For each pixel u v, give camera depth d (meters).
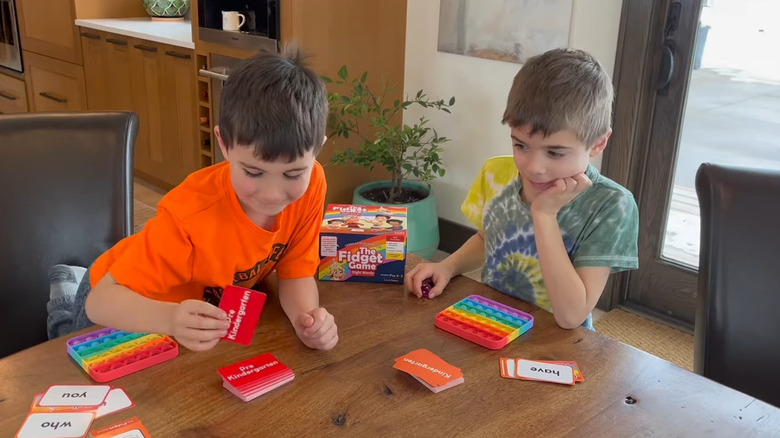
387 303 1.12
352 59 2.93
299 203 1.07
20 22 4.39
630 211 1.23
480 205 1.44
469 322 1.04
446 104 3.01
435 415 0.83
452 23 2.87
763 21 2.15
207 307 0.89
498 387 0.89
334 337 0.97
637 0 2.28
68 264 1.34
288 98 0.86
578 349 0.99
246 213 1.01
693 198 2.44
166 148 3.71
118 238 1.37
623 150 2.46
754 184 1.06
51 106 4.40
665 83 2.33
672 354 2.34
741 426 0.82
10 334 1.30
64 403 0.81
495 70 2.78
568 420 0.82
